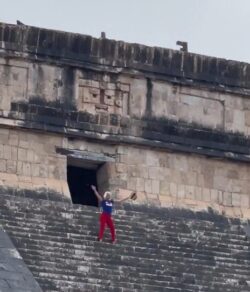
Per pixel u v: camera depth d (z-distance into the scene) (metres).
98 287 105.44
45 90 121.56
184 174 125.06
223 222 123.69
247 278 111.94
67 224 111.81
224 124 127.31
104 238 111.19
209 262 112.94
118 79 124.25
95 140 122.75
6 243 106.62
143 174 123.69
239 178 127.06
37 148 120.62
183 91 126.38
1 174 119.00
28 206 112.69
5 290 100.56
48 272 105.31
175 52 126.25
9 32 120.81
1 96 120.06
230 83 128.00
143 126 124.25
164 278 109.00
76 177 128.00
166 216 121.69
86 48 123.19
